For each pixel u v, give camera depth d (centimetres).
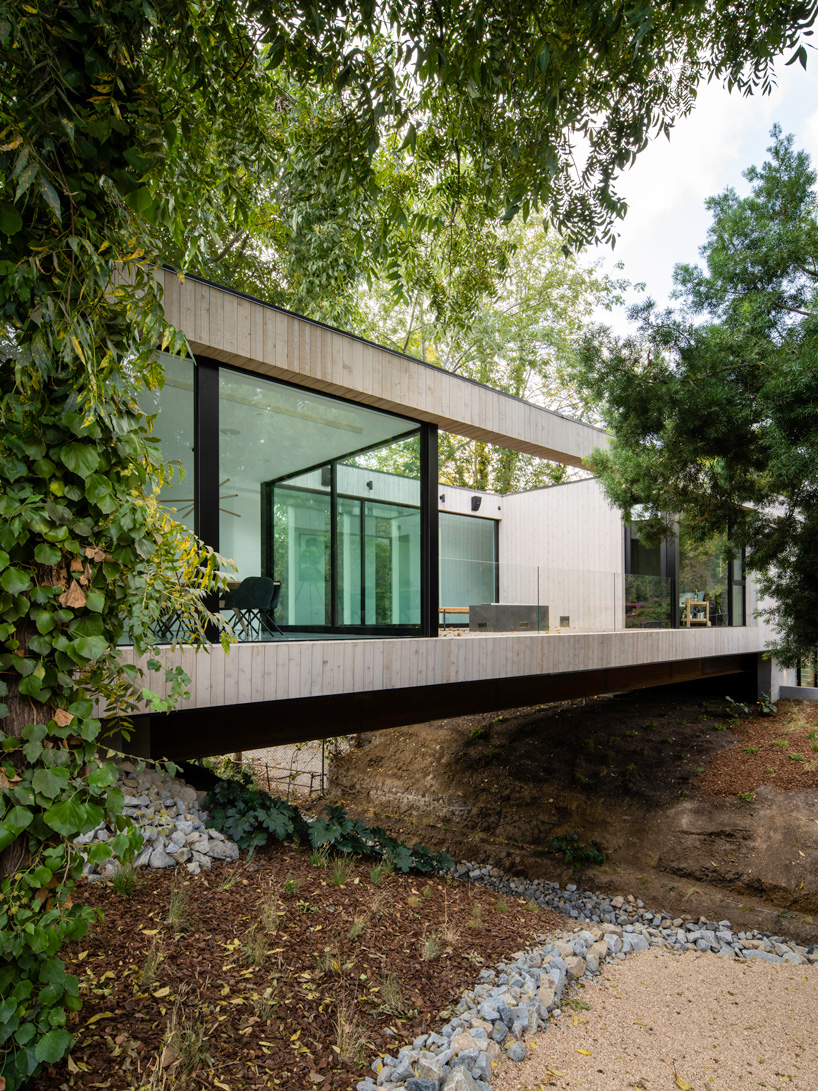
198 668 462
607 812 1011
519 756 1163
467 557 1622
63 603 214
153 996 279
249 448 561
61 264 207
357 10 330
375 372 637
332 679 549
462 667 669
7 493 204
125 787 470
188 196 374
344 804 1207
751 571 675
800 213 635
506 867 956
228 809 487
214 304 509
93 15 202
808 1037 430
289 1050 265
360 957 352
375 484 674
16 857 212
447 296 609
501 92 365
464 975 367
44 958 206
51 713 217
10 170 196
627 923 800
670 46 390
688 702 1398
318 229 754
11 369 210
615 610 983
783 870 834
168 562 261
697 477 702
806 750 1082
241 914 366
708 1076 344
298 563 598
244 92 383
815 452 536
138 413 244
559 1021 368
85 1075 227
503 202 457
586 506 1447
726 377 646
